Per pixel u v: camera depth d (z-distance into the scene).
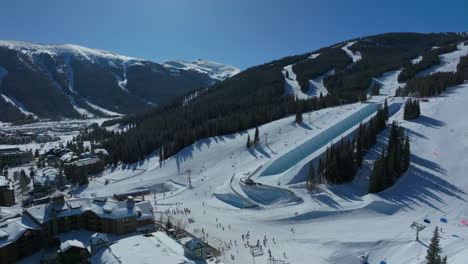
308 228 69.56
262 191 94.25
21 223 58.31
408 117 130.00
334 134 131.62
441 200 79.62
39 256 56.22
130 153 163.62
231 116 181.12
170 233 65.19
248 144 141.12
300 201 84.06
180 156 149.62
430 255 46.69
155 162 154.12
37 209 63.38
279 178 101.62
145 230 65.44
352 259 55.56
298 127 151.00
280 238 65.62
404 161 93.44
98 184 126.31
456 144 105.81
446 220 69.38
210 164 135.25
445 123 121.56
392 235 61.78
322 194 85.94
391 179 87.12
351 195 85.56
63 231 64.06
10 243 52.41
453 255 52.78
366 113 149.25
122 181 128.50
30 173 140.00
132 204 67.62
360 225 68.44
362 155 102.94
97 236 52.09
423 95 162.12
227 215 81.75
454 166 94.94
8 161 172.62
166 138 180.75
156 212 85.38
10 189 98.00
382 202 77.44
